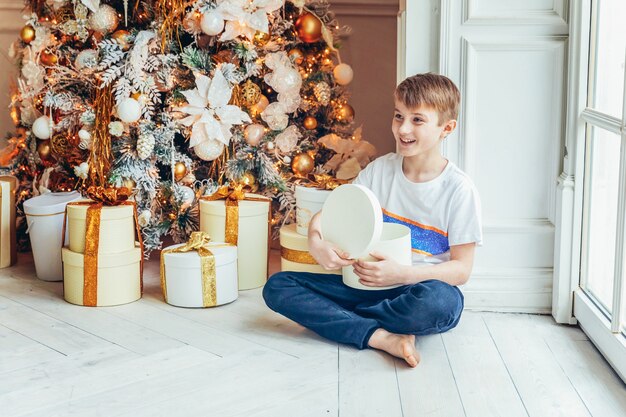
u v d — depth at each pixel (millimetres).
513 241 2457
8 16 3521
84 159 2869
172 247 2521
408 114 2197
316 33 2877
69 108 2756
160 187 2754
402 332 2146
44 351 2141
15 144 3119
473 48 2377
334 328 2164
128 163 2668
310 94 2945
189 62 2670
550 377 1988
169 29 2717
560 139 2389
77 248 2498
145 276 2797
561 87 2373
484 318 2414
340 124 3039
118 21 2729
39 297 2584
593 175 2250
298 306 2217
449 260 2285
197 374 1992
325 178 2658
